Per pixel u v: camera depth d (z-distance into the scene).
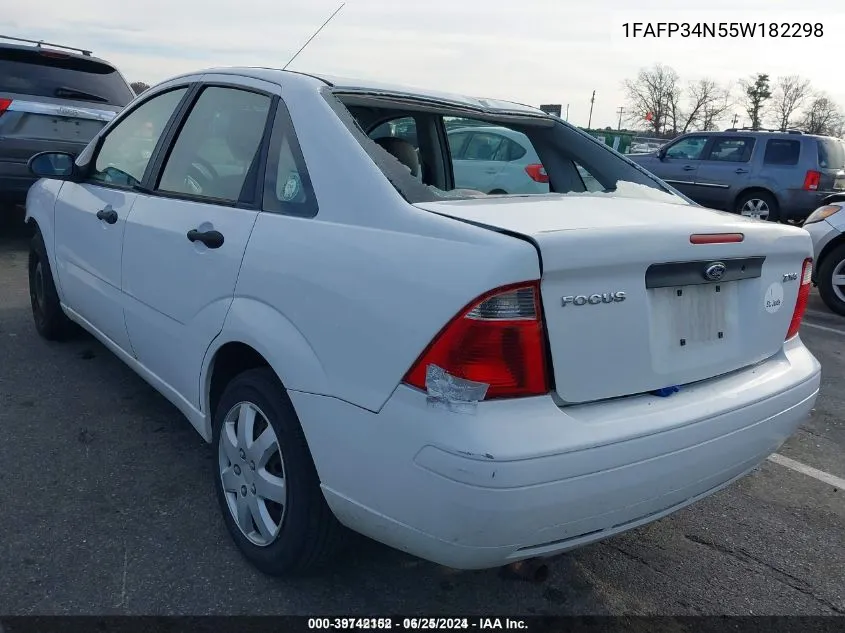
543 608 2.62
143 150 3.53
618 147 28.20
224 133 2.95
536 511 1.89
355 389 2.10
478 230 1.98
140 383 4.31
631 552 3.01
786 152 12.66
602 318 2.04
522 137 3.98
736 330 2.47
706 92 62.88
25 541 2.75
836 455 4.10
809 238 2.71
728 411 2.30
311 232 2.33
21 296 6.01
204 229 2.78
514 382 1.92
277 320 2.39
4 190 7.17
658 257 2.12
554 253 1.91
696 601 2.71
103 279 3.65
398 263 2.05
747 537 3.18
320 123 2.52
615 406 2.11
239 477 2.69
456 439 1.87
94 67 7.79
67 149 7.39
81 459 3.39
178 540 2.83
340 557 2.69
